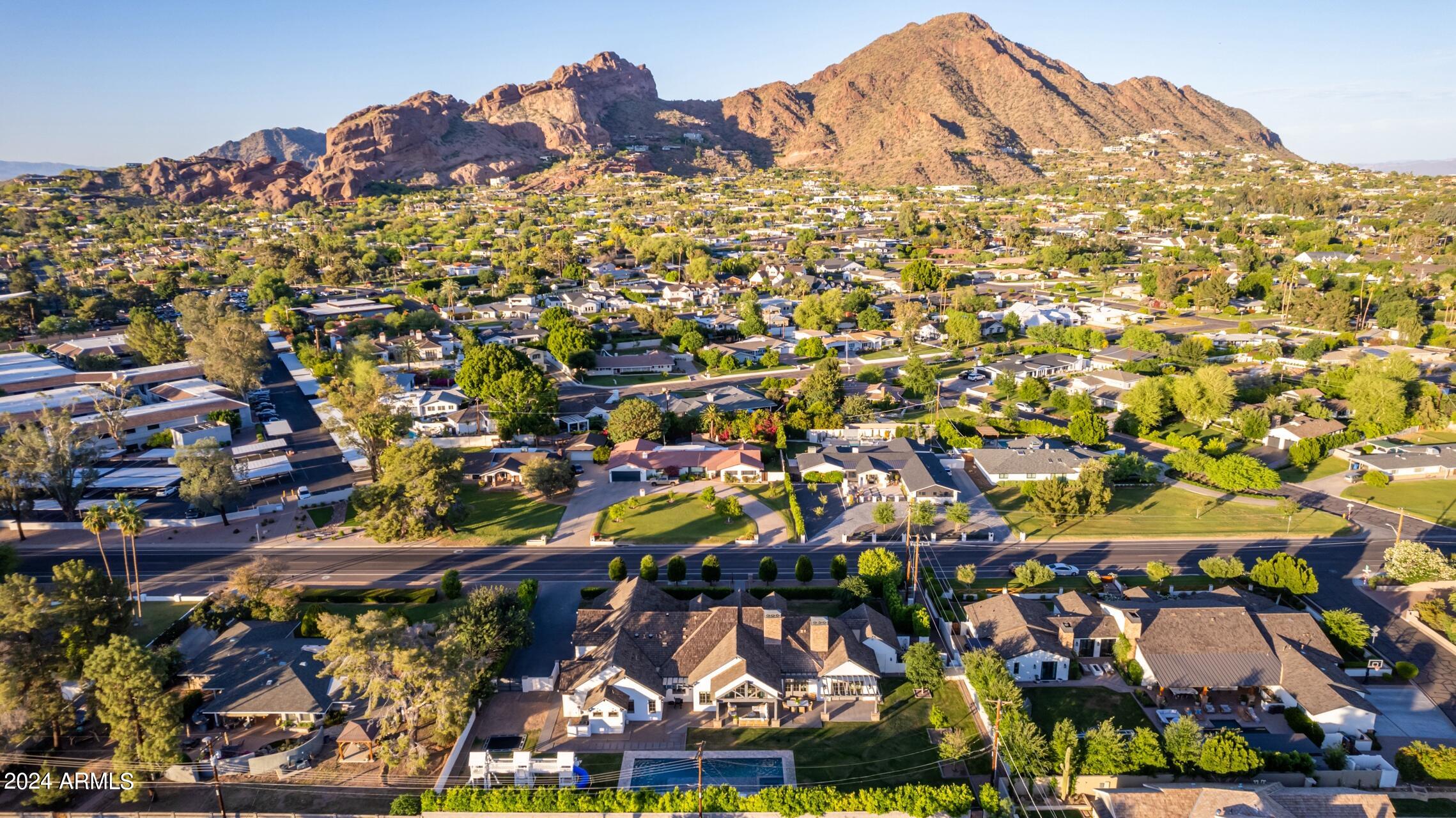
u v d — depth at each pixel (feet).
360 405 387.55
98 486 376.89
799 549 331.77
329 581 301.43
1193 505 375.45
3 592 208.74
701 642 244.42
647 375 602.03
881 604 284.41
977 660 234.17
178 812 193.98
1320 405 488.02
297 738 216.95
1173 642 243.81
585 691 228.02
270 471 387.34
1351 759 203.41
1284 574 282.36
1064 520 358.43
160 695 199.72
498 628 241.96
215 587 296.10
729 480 399.85
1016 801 196.54
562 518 360.28
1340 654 252.62
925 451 415.64
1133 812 179.93
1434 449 422.82
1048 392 530.27
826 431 454.81
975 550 330.95
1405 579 290.15
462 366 464.24
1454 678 245.65
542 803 189.37
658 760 210.38
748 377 595.06
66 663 213.25
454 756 210.59
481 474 395.34
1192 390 474.49
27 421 408.26
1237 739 199.00
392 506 325.83
